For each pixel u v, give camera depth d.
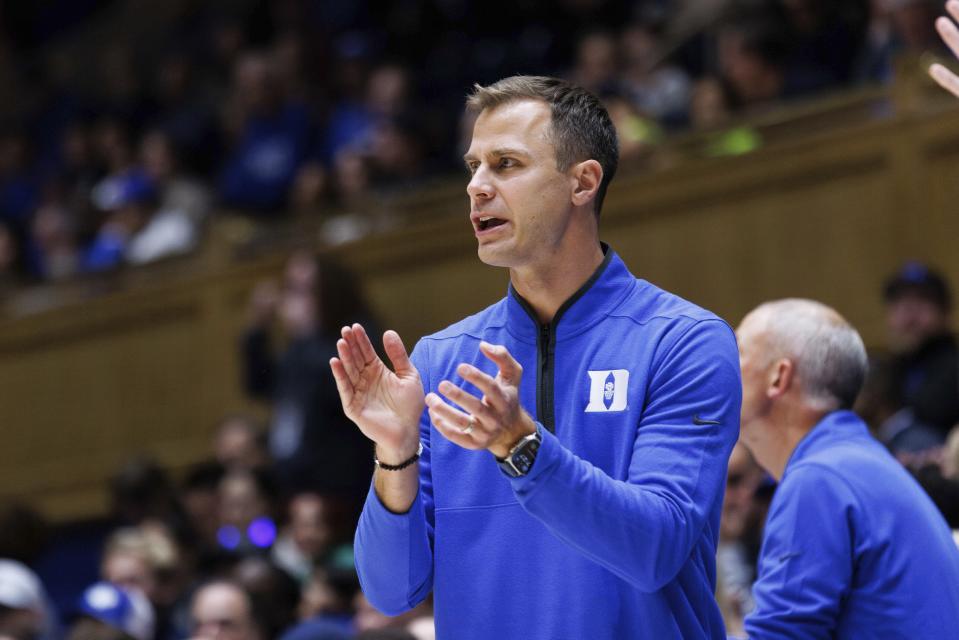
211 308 28.77
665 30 29.78
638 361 7.66
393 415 7.61
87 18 46.12
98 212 34.09
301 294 23.50
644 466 7.29
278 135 30.97
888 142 21.80
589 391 7.72
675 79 26.58
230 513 21.44
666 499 7.11
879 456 9.59
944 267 21.23
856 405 17.62
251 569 17.11
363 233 26.62
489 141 7.82
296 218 27.86
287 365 23.22
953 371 17.52
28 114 42.12
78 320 30.91
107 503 30.28
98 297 30.61
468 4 33.88
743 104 24.17
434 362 8.27
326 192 28.27
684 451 7.32
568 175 7.82
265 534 21.02
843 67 24.56
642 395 7.57
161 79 40.19
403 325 25.95
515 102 7.87
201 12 43.31
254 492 21.52
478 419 6.79
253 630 16.56
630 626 7.42
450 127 29.50
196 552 22.05
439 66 33.25
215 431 28.55
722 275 23.14
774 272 22.67
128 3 45.16
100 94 42.78
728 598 13.78
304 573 19.64
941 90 21.58
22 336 31.88
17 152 39.75
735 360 7.64
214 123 35.12
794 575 9.18
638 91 26.84
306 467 22.39
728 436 7.48
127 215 31.45
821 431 9.88
